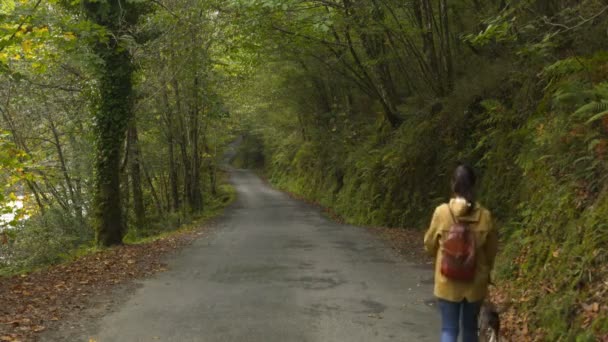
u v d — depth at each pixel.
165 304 7.39
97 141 14.63
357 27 17.17
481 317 4.77
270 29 18.03
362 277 9.27
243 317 6.65
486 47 15.97
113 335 5.94
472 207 4.16
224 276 9.52
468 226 4.12
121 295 7.98
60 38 10.67
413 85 20.30
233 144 86.25
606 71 7.71
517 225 9.74
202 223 23.53
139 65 17.42
